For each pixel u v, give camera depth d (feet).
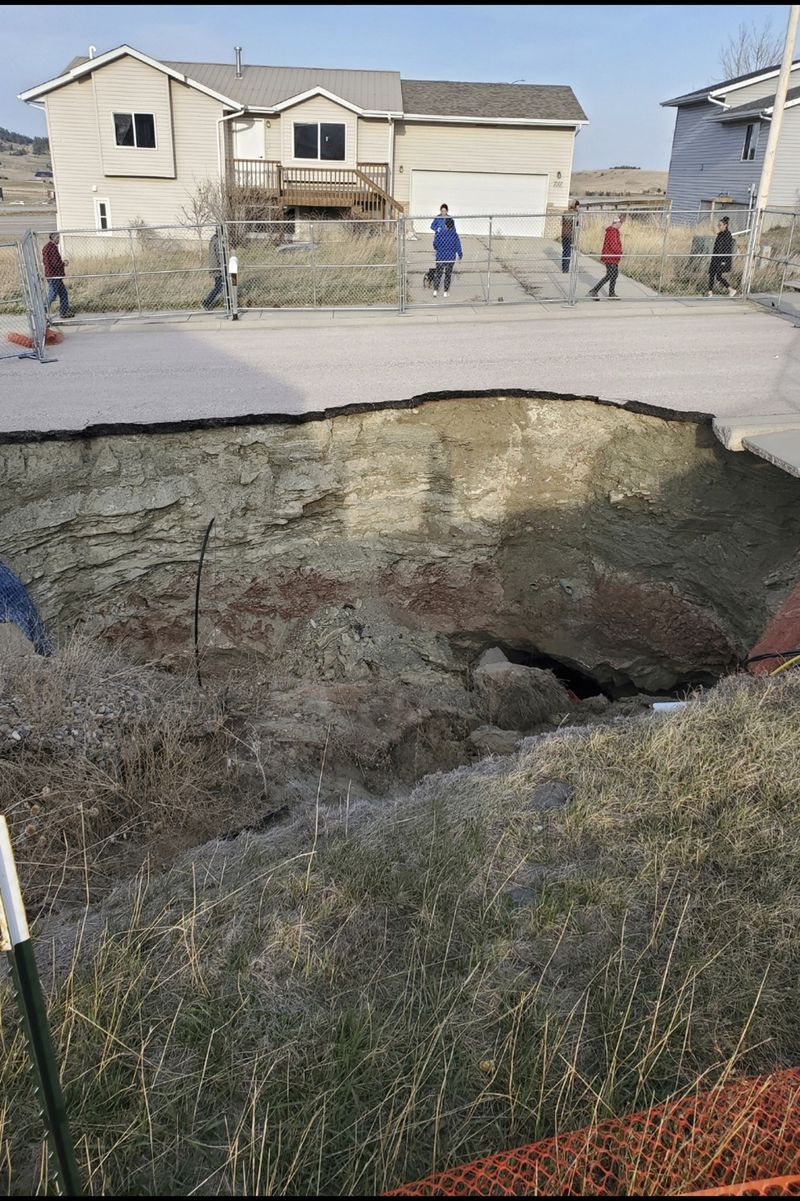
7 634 25.18
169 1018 12.48
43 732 20.02
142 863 17.40
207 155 93.35
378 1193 10.09
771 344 48.26
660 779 17.67
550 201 104.06
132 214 94.73
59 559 34.58
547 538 41.11
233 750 22.18
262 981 13.12
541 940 13.93
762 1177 9.83
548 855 15.93
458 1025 12.15
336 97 92.79
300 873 15.47
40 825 17.89
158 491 35.50
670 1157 9.85
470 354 46.47
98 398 38.73
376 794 23.99
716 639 36.86
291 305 61.41
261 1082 11.32
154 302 61.31
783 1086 10.76
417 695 32.19
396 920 14.55
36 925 15.19
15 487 33.24
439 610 40.86
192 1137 10.84
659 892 14.96
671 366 43.78
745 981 12.99
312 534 39.04
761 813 16.70
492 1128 10.87
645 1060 11.39
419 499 39.96
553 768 18.80
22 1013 8.48
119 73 88.22
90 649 25.88
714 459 36.47
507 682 34.01
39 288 49.16
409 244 90.94
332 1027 12.22
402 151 100.83
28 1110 11.08
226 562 37.70
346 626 37.83
